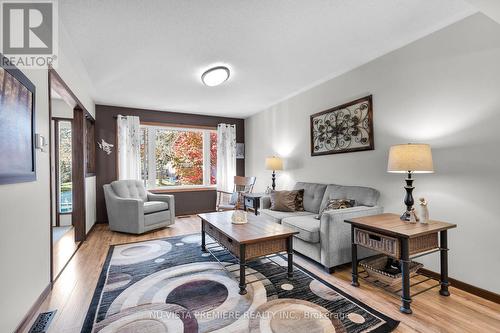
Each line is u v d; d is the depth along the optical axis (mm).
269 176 4984
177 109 5105
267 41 2461
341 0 1884
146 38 2363
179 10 1966
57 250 3109
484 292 1975
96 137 4617
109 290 2104
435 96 2309
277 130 4695
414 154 2021
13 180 1437
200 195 5527
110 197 3996
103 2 1844
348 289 2119
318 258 2533
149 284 2209
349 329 1591
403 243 1785
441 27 2248
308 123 3914
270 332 1559
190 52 2654
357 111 3062
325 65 3037
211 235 2832
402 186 2586
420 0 1896
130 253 3004
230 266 2609
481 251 2012
